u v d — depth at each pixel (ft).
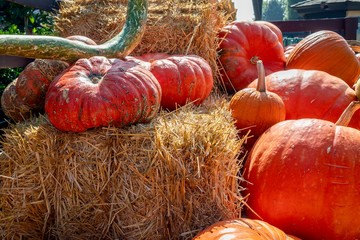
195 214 4.28
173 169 4.18
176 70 5.55
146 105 4.47
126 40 5.49
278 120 5.39
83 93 4.27
